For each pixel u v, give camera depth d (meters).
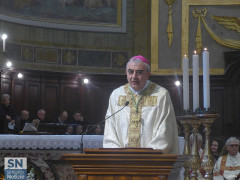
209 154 4.66
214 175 6.98
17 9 14.95
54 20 15.84
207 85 4.79
